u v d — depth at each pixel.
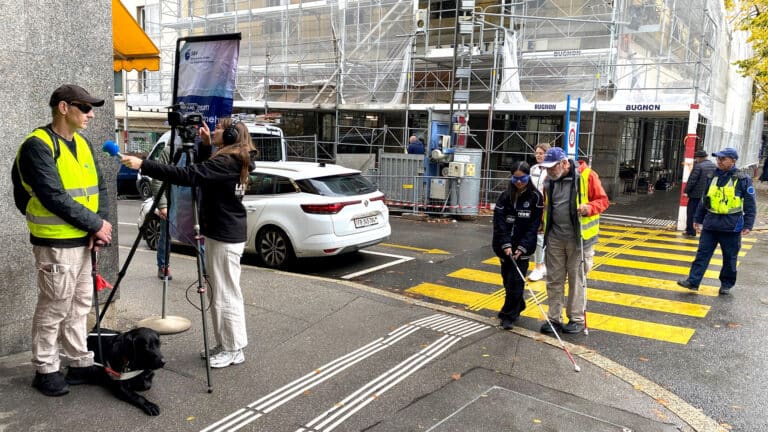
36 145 3.43
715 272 8.88
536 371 4.70
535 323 6.18
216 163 4.02
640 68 16.02
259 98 21.09
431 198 14.54
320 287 6.81
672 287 7.88
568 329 5.85
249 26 20.39
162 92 23.91
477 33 19.39
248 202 8.55
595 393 4.33
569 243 5.75
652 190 21.44
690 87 13.77
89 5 4.68
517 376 4.58
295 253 8.17
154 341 3.80
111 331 4.29
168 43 25.19
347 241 8.26
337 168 8.90
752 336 5.90
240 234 4.34
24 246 4.28
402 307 6.22
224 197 4.23
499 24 19.03
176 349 4.72
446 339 5.33
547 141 18.06
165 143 10.39
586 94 15.51
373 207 8.73
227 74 5.24
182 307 5.80
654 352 5.42
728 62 24.89
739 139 31.58
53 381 3.77
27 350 4.38
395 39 18.75
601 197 5.66
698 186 12.02
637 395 4.33
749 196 7.26
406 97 18.20
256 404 3.88
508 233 5.78
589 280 8.23
